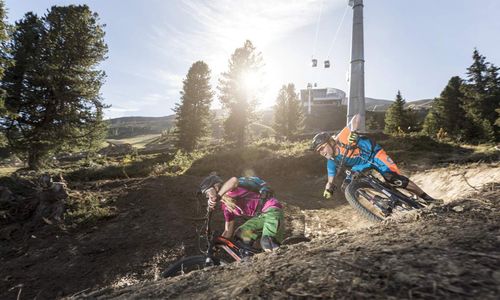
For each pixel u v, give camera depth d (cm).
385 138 1886
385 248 219
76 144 2597
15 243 755
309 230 777
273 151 1861
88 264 642
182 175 1484
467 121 3681
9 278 598
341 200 1062
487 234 216
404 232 254
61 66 2395
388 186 427
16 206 947
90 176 1806
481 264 174
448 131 3975
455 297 146
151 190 1116
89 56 2522
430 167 1212
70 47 2400
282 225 369
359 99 1470
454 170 975
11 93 2255
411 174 1191
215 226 791
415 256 196
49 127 2388
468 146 1661
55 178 1342
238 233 377
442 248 203
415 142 1684
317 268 200
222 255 400
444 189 898
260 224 373
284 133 5112
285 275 199
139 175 1833
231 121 3831
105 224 841
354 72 1486
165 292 226
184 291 222
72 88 2447
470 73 4031
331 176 453
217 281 228
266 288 186
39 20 2525
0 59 1806
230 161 1775
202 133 4162
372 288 163
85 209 913
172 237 738
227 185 360
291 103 5159
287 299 168
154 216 874
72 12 2459
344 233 292
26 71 2270
